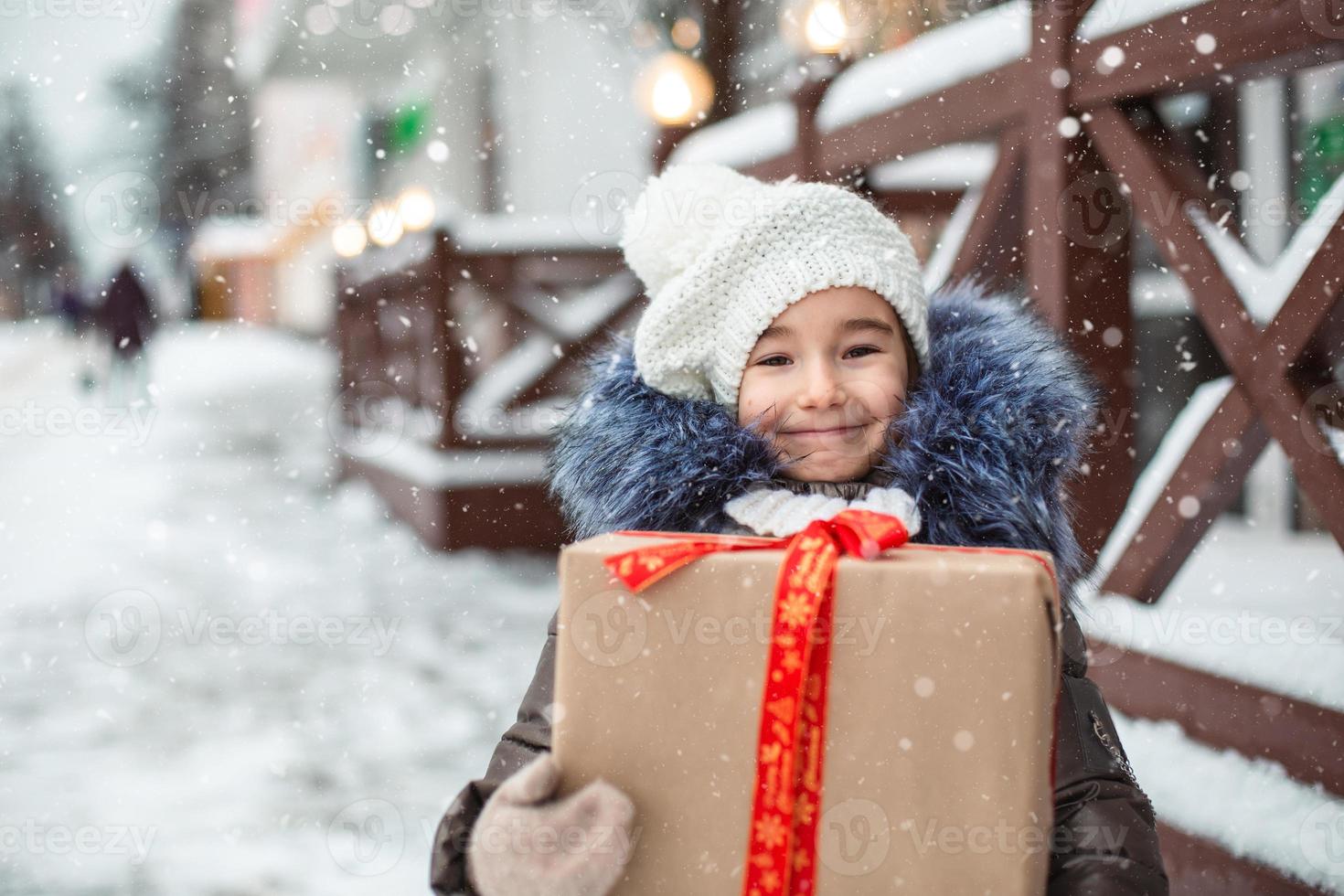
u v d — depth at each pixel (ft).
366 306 25.48
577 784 2.96
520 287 19.83
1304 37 6.16
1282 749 6.23
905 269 4.28
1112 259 8.00
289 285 96.32
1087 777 3.46
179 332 86.12
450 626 14.92
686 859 2.89
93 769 10.30
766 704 2.85
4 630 15.15
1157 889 3.31
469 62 39.65
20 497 26.86
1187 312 14.93
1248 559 11.64
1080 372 4.49
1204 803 6.29
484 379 19.58
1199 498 7.41
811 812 2.86
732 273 4.21
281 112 73.97
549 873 2.79
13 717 11.76
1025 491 3.95
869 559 2.94
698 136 17.35
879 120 10.68
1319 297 6.29
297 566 18.71
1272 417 6.70
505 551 19.31
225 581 17.80
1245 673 6.55
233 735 11.12
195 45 85.87
